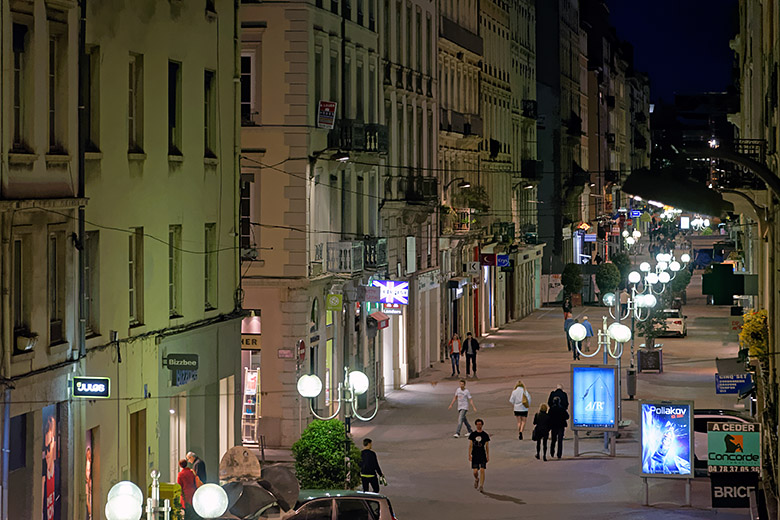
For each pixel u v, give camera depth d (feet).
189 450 149.59
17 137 106.42
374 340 237.45
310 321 197.98
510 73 422.82
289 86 193.47
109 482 123.44
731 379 182.91
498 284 391.65
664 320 284.00
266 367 193.36
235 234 165.37
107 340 124.06
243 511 122.11
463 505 151.74
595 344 339.16
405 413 225.97
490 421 216.74
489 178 380.17
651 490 160.35
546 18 521.24
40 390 107.04
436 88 293.02
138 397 131.44
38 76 108.17
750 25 222.28
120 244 127.75
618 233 639.35
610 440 190.19
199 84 151.74
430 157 289.53
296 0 193.06
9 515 103.09
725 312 432.66
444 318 313.94
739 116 287.48
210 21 155.53
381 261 227.20
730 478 139.33
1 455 99.91
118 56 127.24
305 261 193.36
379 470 149.59
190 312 148.77
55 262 112.88
